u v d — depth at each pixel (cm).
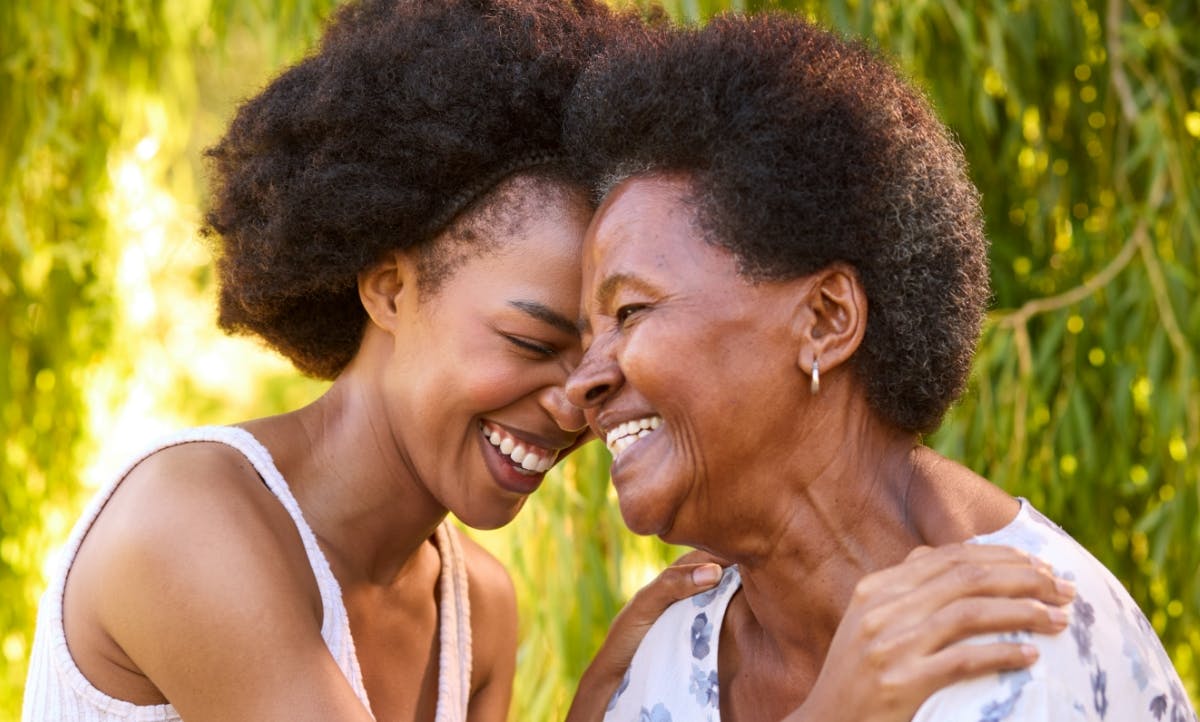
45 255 571
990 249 473
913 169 219
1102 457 460
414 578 299
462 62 263
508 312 259
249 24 510
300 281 280
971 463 446
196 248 593
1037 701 193
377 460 277
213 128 663
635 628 274
